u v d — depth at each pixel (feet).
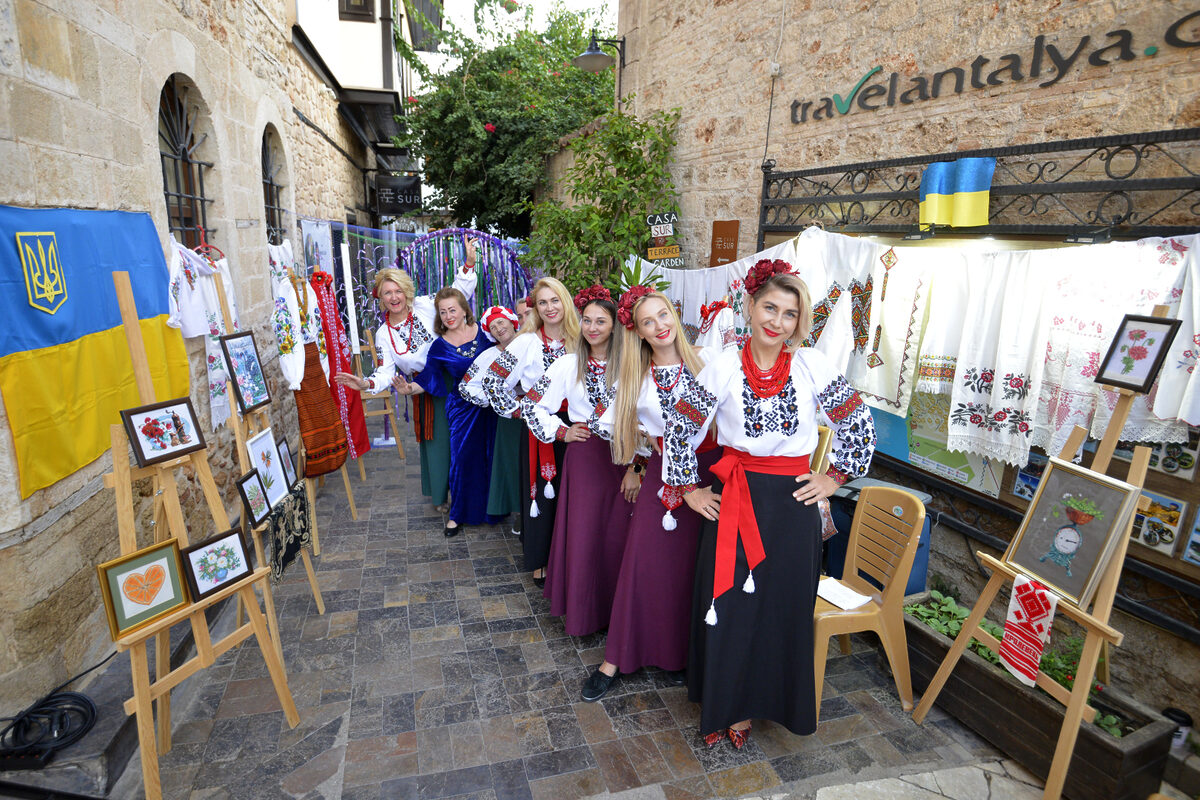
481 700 8.98
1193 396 7.17
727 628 7.66
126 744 7.54
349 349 19.88
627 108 20.66
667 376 8.04
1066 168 8.67
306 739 8.17
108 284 8.96
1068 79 8.62
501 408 11.01
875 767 7.88
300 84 22.58
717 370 7.49
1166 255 7.34
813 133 13.16
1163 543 7.82
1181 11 7.44
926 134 10.70
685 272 15.88
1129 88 7.98
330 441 14.69
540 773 7.70
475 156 33.76
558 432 10.26
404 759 7.87
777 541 7.57
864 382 10.82
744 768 7.84
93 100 8.79
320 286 15.33
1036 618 7.28
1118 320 7.78
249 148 16.03
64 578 7.94
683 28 17.54
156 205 10.57
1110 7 8.09
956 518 10.56
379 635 10.51
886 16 11.28
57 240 7.81
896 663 8.80
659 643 9.21
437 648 10.18
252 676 9.40
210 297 12.50
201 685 9.18
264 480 9.52
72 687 7.97
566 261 20.45
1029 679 7.41
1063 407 8.33
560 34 38.73
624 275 16.98
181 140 12.77
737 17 15.28
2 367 6.86
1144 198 7.91
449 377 14.15
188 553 7.11
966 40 9.91
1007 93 9.37
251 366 10.03
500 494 13.85
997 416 8.95
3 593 7.09
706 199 17.07
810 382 7.43
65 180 8.12
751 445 7.45
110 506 9.02
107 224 9.02
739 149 15.52
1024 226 8.99
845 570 9.66
